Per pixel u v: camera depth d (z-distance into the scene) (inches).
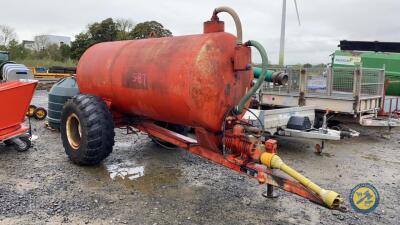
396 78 435.2
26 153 240.2
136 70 181.5
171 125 234.4
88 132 200.7
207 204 166.7
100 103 206.7
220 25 168.4
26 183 186.5
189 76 154.1
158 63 169.5
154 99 172.9
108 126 206.5
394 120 306.8
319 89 310.2
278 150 264.8
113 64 200.2
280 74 187.9
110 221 148.5
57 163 219.9
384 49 499.2
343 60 454.0
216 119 161.6
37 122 349.4
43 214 152.9
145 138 286.4
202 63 154.3
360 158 249.8
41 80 820.0
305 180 135.2
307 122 254.8
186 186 187.6
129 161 227.1
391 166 231.9
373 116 319.0
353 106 290.2
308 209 163.5
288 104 329.7
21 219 148.0
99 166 215.8
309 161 239.1
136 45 196.1
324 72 305.7
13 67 473.1
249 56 163.5
